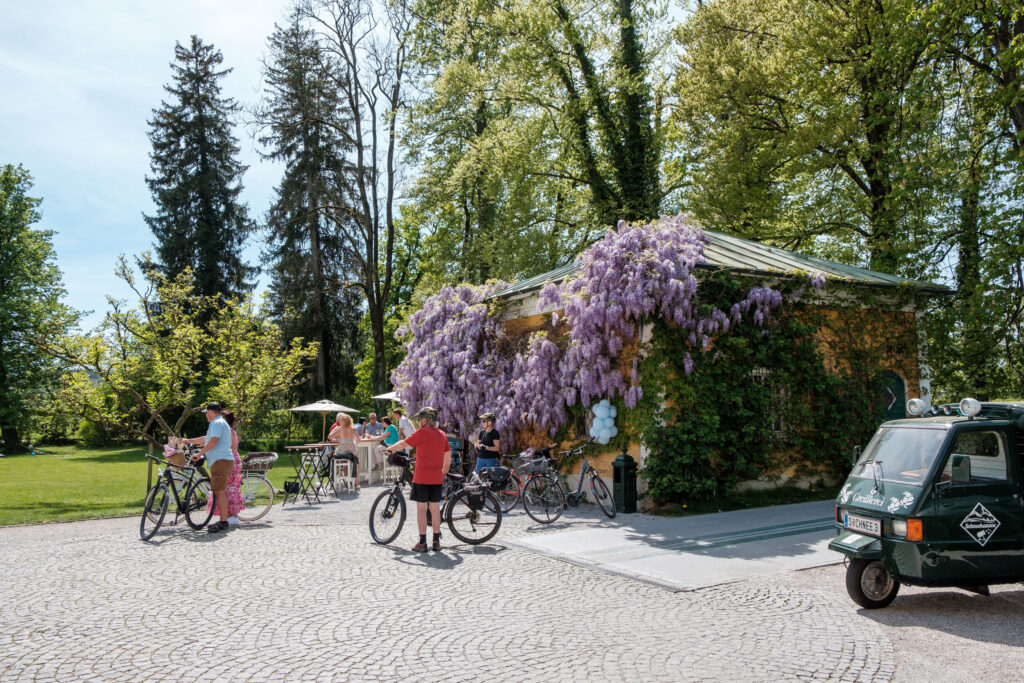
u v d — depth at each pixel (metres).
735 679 4.81
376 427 19.22
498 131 26.73
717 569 7.98
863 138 22.77
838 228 22.89
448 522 9.58
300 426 36.44
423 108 29.03
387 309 42.47
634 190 25.19
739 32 23.58
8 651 5.41
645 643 5.56
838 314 14.28
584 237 29.59
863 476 6.95
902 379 15.01
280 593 7.07
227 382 16.38
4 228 39.47
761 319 12.97
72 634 5.81
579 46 25.14
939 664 5.07
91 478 22.81
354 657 5.26
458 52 28.09
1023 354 17.66
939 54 18.56
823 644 5.50
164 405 15.95
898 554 6.21
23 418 38.22
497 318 16.47
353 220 34.41
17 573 8.05
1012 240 17.27
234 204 41.28
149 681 4.81
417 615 6.31
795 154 20.78
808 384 13.63
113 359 15.60
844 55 20.86
